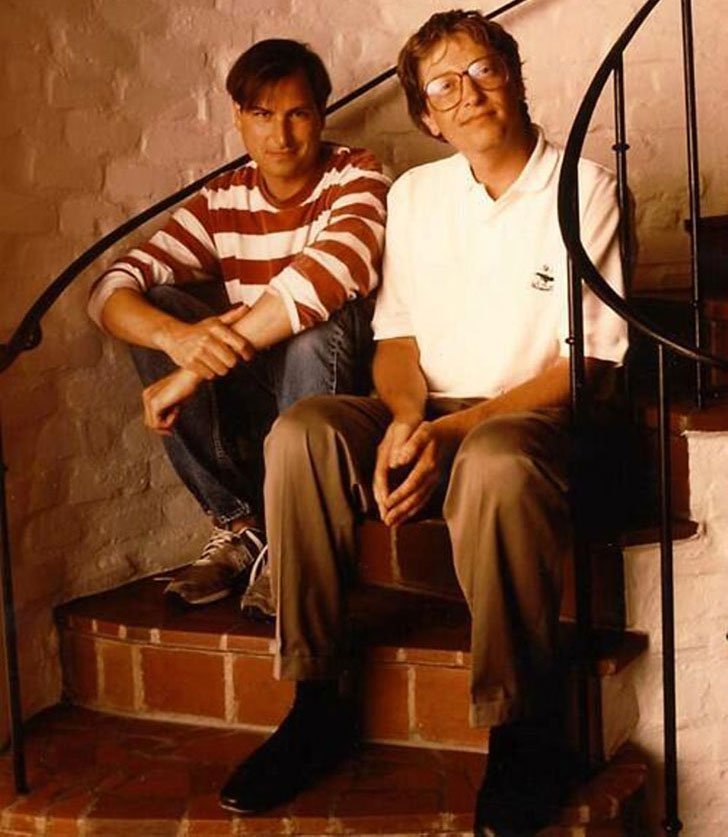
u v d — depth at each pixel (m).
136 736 2.44
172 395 2.47
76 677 2.61
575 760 2.19
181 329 2.50
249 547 2.69
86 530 2.74
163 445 2.87
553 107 3.24
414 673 2.31
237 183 2.77
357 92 3.03
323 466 2.17
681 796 2.34
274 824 2.09
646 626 2.31
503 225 2.40
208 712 2.47
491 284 2.42
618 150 2.32
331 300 2.47
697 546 2.29
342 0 3.11
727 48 3.23
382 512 2.21
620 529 2.31
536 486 2.03
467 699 2.29
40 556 2.62
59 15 2.62
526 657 2.08
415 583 2.62
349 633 2.28
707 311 2.76
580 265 2.02
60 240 2.65
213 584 2.61
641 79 3.23
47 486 2.64
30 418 2.59
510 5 3.12
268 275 2.72
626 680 2.29
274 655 2.35
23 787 2.22
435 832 2.07
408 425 2.25
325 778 2.21
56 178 2.63
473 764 2.25
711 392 2.59
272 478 2.18
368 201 2.59
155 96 2.82
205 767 2.29
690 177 2.44
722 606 2.30
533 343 2.40
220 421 2.65
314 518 2.18
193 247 2.76
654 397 2.56
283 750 2.18
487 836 2.00
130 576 2.84
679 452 2.33
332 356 2.52
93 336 2.73
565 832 2.08
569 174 2.13
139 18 2.78
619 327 2.34
